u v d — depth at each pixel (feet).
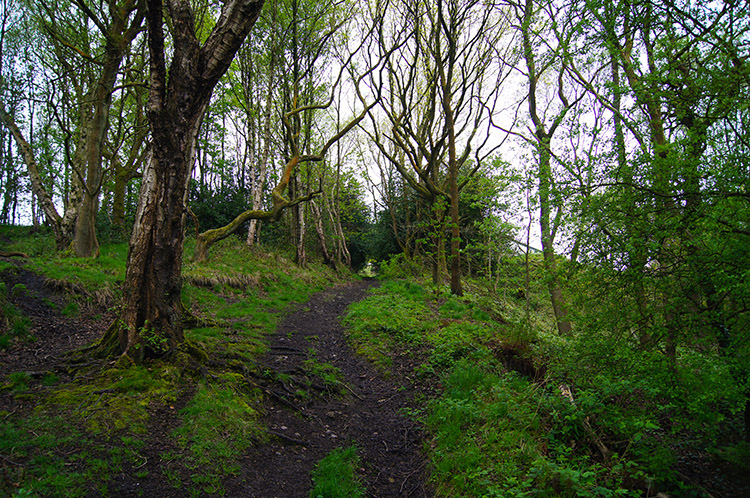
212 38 17.98
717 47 12.71
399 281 57.47
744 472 13.48
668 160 12.82
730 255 11.68
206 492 11.15
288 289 47.21
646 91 14.21
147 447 12.17
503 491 11.66
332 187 97.19
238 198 71.77
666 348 13.96
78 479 10.23
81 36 38.29
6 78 41.24
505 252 41.22
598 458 14.26
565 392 16.99
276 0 51.55
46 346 19.80
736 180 11.66
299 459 14.20
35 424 12.02
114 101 51.78
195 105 18.01
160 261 17.53
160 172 17.47
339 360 24.93
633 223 13.66
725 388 12.12
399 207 90.68
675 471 13.01
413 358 24.88
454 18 43.14
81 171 34.45
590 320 15.39
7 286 23.79
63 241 34.45
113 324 18.12
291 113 41.16
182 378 16.44
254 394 17.37
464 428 16.28
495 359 22.57
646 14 14.62
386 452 15.98
